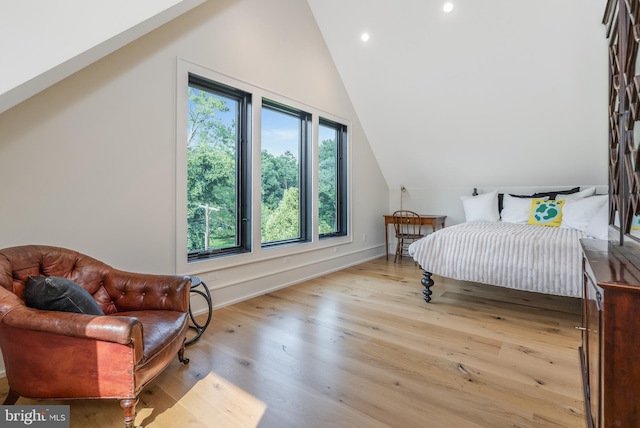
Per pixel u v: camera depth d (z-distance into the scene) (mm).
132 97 2248
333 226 4461
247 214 3154
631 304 839
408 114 4289
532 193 4484
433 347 2115
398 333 2332
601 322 910
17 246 1625
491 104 3719
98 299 1819
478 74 3496
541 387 1667
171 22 2453
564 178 4195
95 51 1715
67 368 1311
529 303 3021
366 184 4977
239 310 2791
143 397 1579
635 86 1081
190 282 1873
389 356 1993
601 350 900
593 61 2988
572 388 1657
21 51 1509
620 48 1372
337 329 2398
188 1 1959
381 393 1616
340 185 4566
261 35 3168
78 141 2006
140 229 2314
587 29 2809
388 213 5605
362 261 4902
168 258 2484
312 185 3889
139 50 2279
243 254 3051
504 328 2432
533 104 3533
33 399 1443
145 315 1707
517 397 1584
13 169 1769
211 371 1812
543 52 3090
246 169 3148
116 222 2191
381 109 4406
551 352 2047
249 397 1582
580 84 3186
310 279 3865
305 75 3713
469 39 3258
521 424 1393
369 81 4137
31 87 1592
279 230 3613
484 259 2723
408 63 3727
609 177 1793
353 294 3279
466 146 4352
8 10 1487
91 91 2053
